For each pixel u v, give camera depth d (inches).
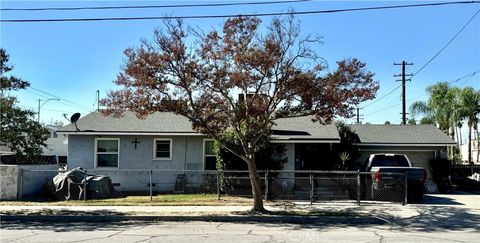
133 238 438.9
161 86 590.6
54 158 1379.2
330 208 665.6
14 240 424.8
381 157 831.1
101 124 941.8
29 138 860.6
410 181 748.0
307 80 573.3
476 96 1739.7
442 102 1769.2
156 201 738.8
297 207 674.2
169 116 983.6
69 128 919.0
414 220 575.2
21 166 823.7
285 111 601.9
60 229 505.0
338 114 596.4
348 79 589.3
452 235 466.0
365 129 1131.3
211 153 926.4
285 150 868.6
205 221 577.6
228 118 626.5
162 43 577.3
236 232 482.0
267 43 564.7
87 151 931.3
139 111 602.2
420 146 1045.2
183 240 426.9
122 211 628.4
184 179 901.2
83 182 784.9
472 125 1787.6
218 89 596.4
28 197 815.1
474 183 1022.4
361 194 776.3
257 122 617.6
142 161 927.7
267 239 433.7
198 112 604.4
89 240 425.7
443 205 708.0
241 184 808.9
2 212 617.0
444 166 986.1
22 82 773.3
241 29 580.7
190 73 579.8
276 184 826.2
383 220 566.3
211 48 589.3
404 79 1572.3
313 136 871.7
